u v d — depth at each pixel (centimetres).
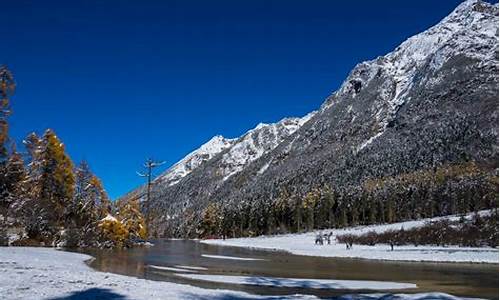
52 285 1678
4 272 1912
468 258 4262
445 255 4494
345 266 3478
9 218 4169
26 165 4956
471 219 6800
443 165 15512
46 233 4284
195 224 15100
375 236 7375
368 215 11400
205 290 1773
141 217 6706
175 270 2747
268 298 1641
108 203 6103
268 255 4925
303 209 12306
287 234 11362
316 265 3522
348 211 11812
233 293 1731
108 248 4709
